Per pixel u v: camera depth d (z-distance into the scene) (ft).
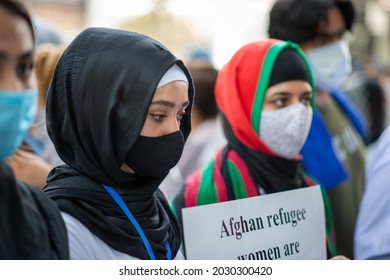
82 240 4.52
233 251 5.93
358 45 33.91
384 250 6.95
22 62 3.73
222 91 7.20
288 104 6.73
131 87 4.76
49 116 5.06
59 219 4.20
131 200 4.91
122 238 4.67
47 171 6.74
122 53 4.83
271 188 6.77
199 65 12.69
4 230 3.71
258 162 6.79
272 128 6.70
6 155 3.67
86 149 4.87
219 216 5.92
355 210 9.27
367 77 19.60
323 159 8.67
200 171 7.10
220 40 27.89
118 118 4.80
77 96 4.86
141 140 4.88
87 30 5.10
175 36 27.20
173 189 10.66
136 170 4.98
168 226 5.23
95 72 4.84
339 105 9.91
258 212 6.17
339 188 8.90
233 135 7.02
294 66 6.73
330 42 9.14
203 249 5.79
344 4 9.01
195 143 11.61
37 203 4.10
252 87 6.77
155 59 4.80
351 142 9.57
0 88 3.55
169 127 4.93
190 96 5.42
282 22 9.20
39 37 10.43
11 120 3.57
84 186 4.76
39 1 24.57
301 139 6.75
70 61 4.97
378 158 7.50
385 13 37.11
